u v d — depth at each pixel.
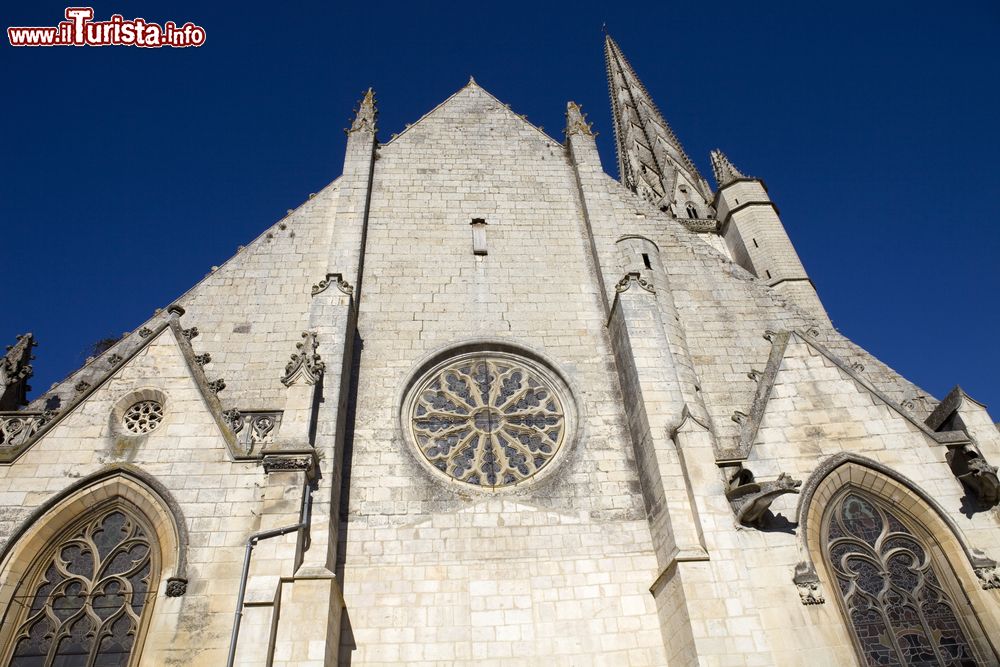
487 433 21.27
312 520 16.88
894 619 16.34
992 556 16.59
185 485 16.34
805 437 18.70
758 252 38.50
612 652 16.94
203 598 14.80
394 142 29.84
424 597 17.48
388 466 19.86
